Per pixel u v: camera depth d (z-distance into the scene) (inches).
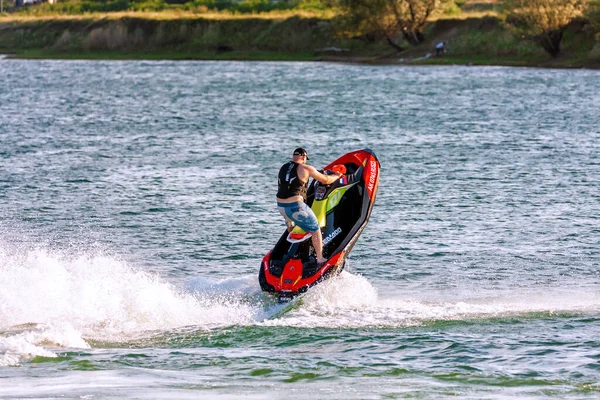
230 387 1111.0
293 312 1626.5
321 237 1788.9
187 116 5349.4
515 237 2309.3
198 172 3302.2
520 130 4478.3
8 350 1336.1
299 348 1395.2
